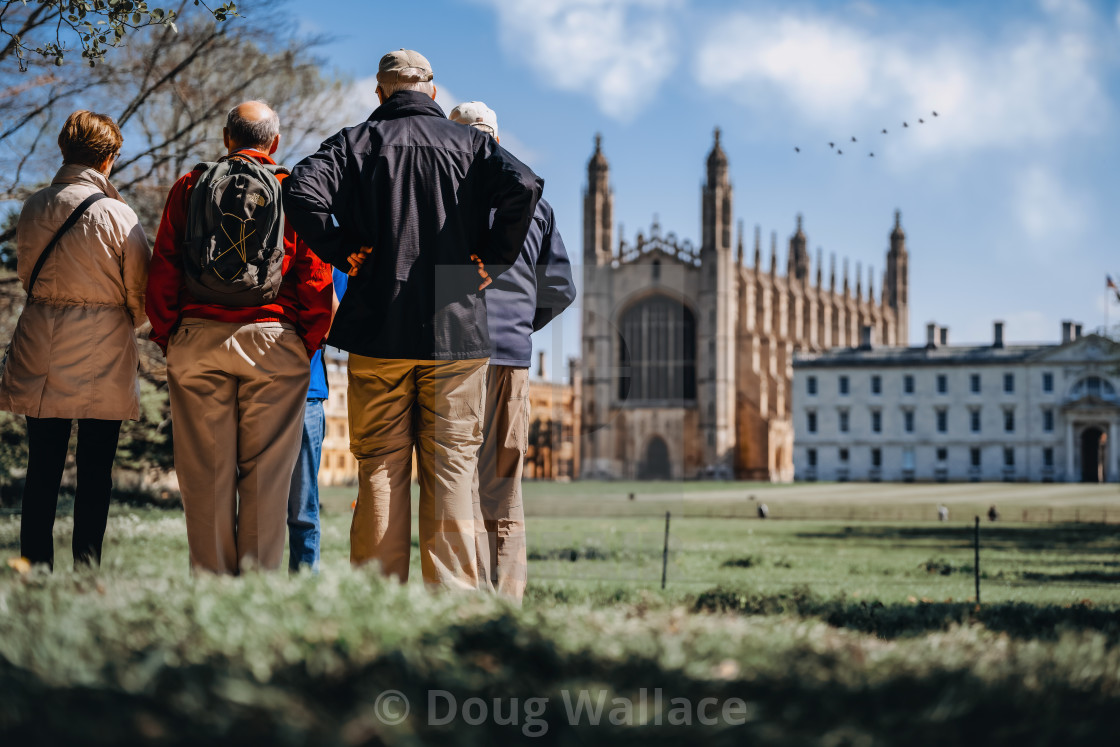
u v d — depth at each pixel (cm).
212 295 519
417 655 301
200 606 341
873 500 7538
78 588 411
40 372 554
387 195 515
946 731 269
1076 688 310
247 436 533
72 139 582
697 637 342
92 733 245
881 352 12106
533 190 512
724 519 5588
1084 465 11744
